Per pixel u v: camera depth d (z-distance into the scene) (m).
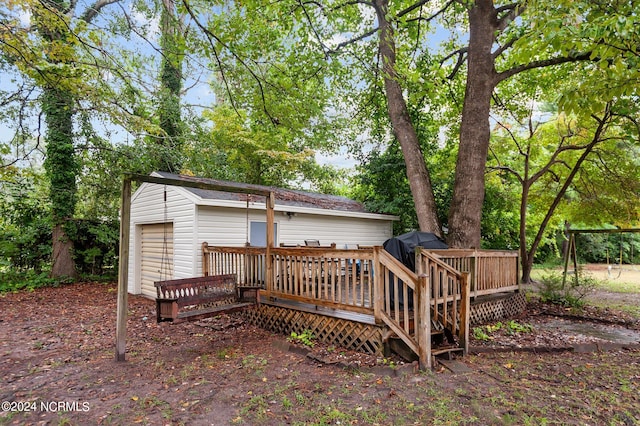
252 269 6.94
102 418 3.13
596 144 11.93
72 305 8.58
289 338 5.68
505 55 11.52
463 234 8.66
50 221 11.81
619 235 23.66
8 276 11.22
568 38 4.24
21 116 8.91
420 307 4.32
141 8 6.69
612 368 4.49
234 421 3.07
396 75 8.43
